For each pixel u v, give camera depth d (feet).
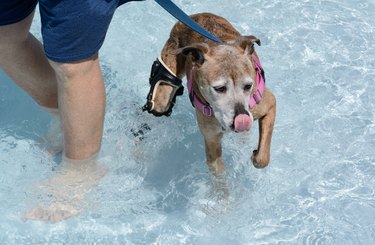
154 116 9.00
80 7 7.35
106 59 9.84
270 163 8.75
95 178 8.41
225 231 8.21
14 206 8.30
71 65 7.63
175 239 8.14
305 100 9.35
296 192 8.52
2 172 8.57
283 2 10.56
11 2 7.77
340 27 10.25
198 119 8.17
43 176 8.51
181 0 10.53
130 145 8.85
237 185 8.55
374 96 9.39
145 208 8.41
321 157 8.80
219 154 8.36
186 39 8.67
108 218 8.30
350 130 9.05
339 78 9.60
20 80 8.44
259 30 10.18
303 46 9.99
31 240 8.09
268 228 8.22
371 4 10.56
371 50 9.95
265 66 9.71
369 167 8.70
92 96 7.85
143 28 10.23
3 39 8.01
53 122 8.93
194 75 8.09
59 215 8.23
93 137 8.09
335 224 8.23
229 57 7.92
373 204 8.38
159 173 8.72
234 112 7.78
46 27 7.51
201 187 8.57
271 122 8.15
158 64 8.72
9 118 9.13
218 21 8.70
